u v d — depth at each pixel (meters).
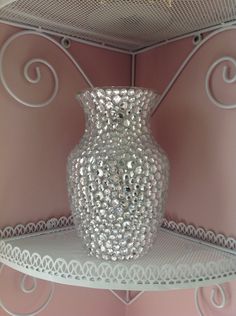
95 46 0.67
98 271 0.43
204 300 0.58
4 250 0.51
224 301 0.54
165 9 0.51
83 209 0.46
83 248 0.52
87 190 0.45
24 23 0.58
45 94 0.61
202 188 0.59
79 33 0.63
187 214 0.61
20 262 0.48
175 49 0.64
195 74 0.60
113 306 0.72
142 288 0.42
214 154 0.56
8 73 0.57
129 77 0.73
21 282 0.59
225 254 0.52
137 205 0.45
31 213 0.60
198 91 0.59
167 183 0.49
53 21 0.57
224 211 0.55
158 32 0.61
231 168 0.54
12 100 0.57
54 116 0.62
